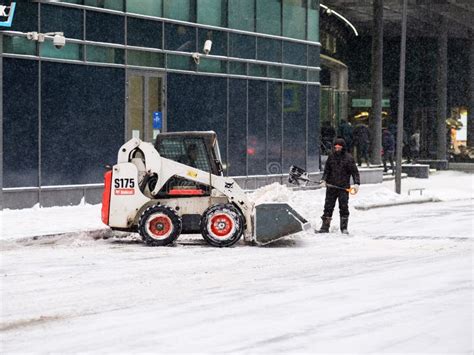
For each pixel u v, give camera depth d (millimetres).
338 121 57750
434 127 76250
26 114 28156
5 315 12992
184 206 21672
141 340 11422
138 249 20719
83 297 14430
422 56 75938
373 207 34250
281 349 10922
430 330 11945
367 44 73562
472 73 74188
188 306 13656
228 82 36812
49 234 21797
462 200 39531
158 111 33344
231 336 11625
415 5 56906
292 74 41125
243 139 37688
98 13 30797
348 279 16266
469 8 58812
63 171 29406
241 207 21734
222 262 18609
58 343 11273
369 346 11078
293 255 19828
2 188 27344
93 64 30500
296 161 41281
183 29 34594
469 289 15109
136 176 21547
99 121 30766
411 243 22266
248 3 38281
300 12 41938
